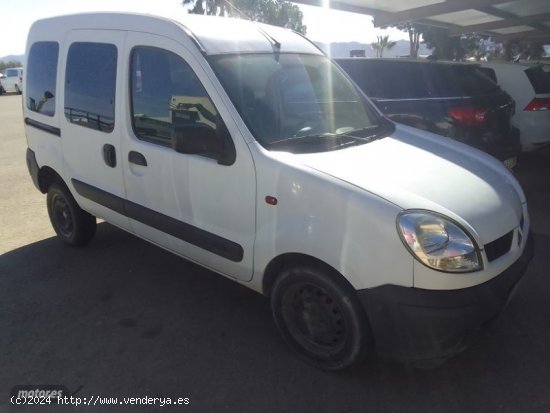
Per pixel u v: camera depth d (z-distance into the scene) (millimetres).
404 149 3264
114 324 3480
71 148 4230
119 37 3678
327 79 3746
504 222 2746
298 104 3381
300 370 2959
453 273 2443
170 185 3385
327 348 2893
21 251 4773
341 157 2936
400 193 2578
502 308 2631
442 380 2844
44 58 4488
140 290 3963
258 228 2928
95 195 4078
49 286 4047
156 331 3389
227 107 2984
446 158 3234
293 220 2742
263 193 2850
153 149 3439
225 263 3207
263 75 3307
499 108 6152
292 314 3010
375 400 2699
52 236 5180
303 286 2877
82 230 4668
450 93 5988
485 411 2605
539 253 4512
